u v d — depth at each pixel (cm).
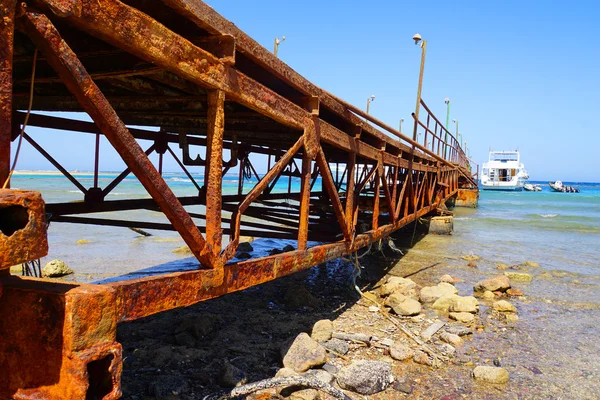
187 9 231
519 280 913
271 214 950
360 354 483
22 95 423
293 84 365
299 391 363
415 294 724
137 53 209
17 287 170
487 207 3553
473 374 450
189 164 584
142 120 577
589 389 438
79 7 175
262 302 646
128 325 520
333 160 1021
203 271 270
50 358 163
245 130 554
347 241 554
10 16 152
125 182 6050
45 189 4062
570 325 636
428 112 1162
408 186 927
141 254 1023
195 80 249
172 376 380
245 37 289
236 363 422
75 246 1109
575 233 1812
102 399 175
